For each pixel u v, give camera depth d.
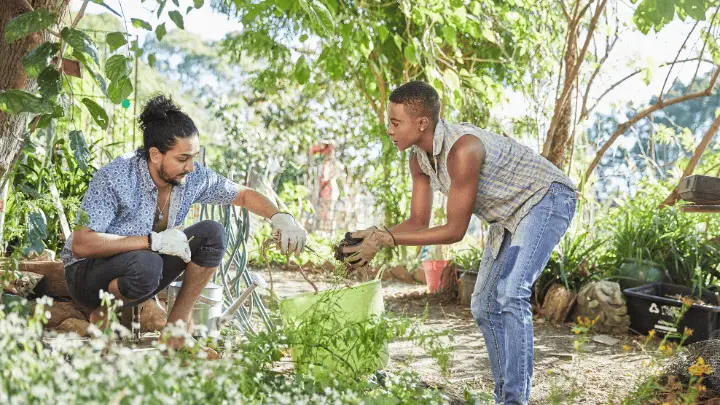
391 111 2.75
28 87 2.69
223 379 1.69
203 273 3.05
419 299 6.25
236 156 12.59
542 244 2.73
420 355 3.87
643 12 3.44
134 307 3.06
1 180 2.74
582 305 4.99
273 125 12.71
